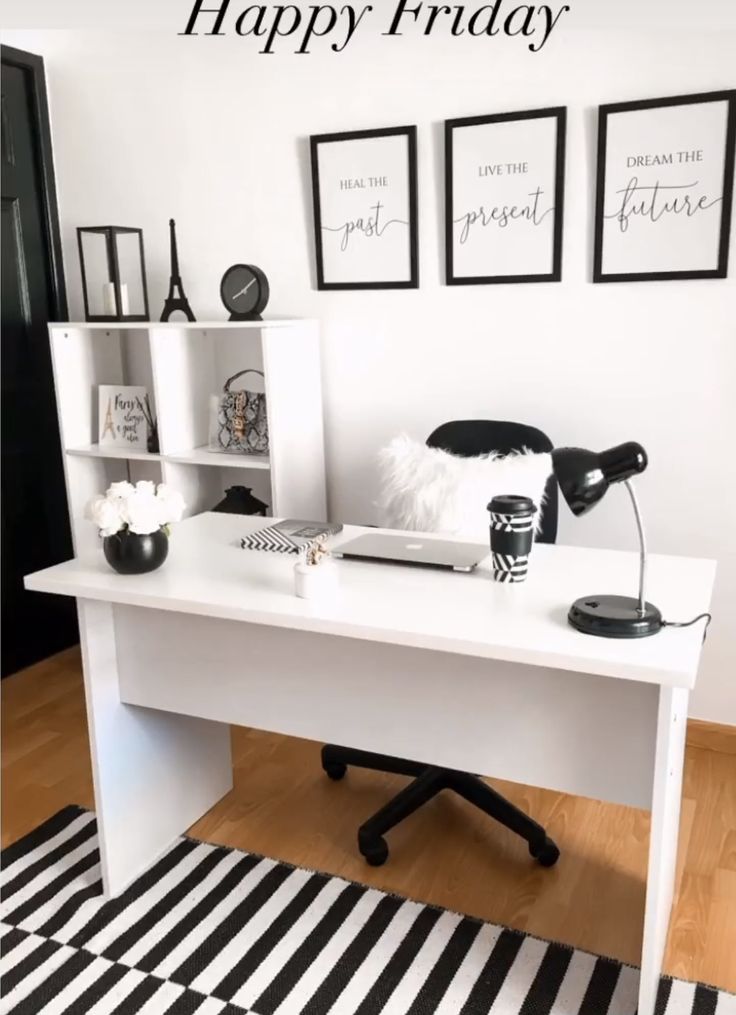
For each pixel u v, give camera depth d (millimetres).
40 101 3211
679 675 1352
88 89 3168
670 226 2443
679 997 1714
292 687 1883
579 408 2686
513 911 1965
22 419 3312
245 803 2418
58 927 1942
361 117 2775
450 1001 1719
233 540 2117
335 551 1935
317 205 2877
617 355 2600
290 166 2914
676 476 2605
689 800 2404
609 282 2553
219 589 1759
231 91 2939
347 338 2963
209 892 2049
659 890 1564
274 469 2807
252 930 1919
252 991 1753
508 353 2738
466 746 1746
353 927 1920
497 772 1734
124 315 3133
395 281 2834
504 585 1742
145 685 2020
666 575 1790
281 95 2869
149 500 1831
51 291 3359
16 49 3100
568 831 2258
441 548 1949
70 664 3436
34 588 1889
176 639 1960
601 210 2508
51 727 2910
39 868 2156
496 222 2650
